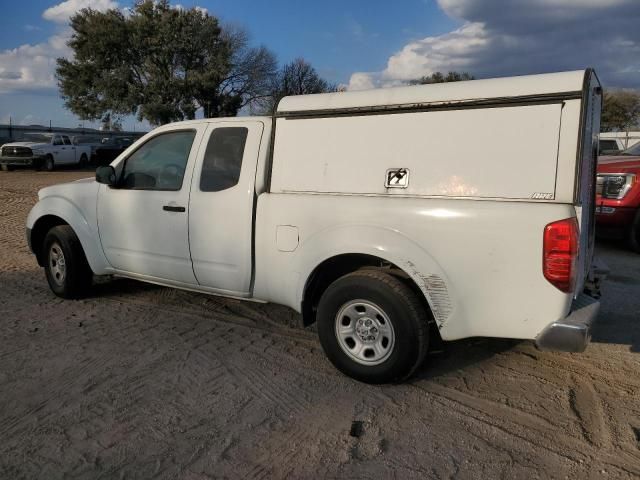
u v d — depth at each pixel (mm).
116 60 37375
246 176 4312
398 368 3682
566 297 3256
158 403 3637
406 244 3588
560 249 3209
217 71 36781
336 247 3811
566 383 3895
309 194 4039
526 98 3342
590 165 3762
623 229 8031
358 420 3422
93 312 5484
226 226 4410
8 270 7176
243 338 4785
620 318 5223
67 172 26531
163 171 4984
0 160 25516
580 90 3215
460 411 3523
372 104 3814
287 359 4340
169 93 36719
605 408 3537
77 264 5695
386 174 3764
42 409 3561
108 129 45812
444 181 3576
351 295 3779
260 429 3326
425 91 3666
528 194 3344
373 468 2951
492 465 2965
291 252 4078
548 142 3295
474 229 3398
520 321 3373
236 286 4480
